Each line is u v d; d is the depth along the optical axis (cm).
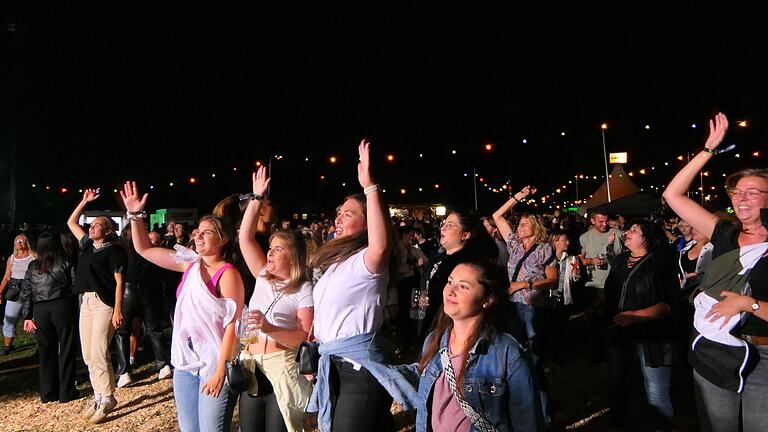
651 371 417
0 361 784
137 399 595
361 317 282
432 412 250
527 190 563
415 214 2505
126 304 649
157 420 528
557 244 721
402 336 777
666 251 427
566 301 704
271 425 320
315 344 297
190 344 342
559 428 484
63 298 589
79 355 809
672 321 414
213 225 347
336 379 283
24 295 621
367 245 297
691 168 310
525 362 234
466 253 389
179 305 345
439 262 410
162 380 664
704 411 296
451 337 254
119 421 530
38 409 573
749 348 273
